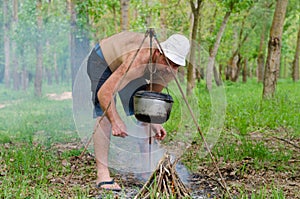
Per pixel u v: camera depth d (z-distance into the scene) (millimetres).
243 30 32219
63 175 4836
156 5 16531
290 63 58531
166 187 3721
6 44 29531
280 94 15914
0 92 24422
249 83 33406
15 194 4016
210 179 4664
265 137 7504
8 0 27469
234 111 10359
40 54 20234
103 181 4293
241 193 3898
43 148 6520
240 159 5551
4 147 6773
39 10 18594
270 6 29312
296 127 8227
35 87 20375
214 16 22000
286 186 4414
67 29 19016
